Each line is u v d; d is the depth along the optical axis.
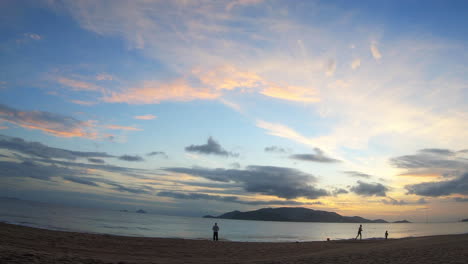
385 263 13.33
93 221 80.00
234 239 52.47
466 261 13.21
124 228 62.44
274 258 18.16
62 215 96.44
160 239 28.89
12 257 10.13
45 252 13.27
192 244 26.66
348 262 14.09
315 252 22.58
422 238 34.59
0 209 89.00
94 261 11.76
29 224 44.06
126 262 12.73
